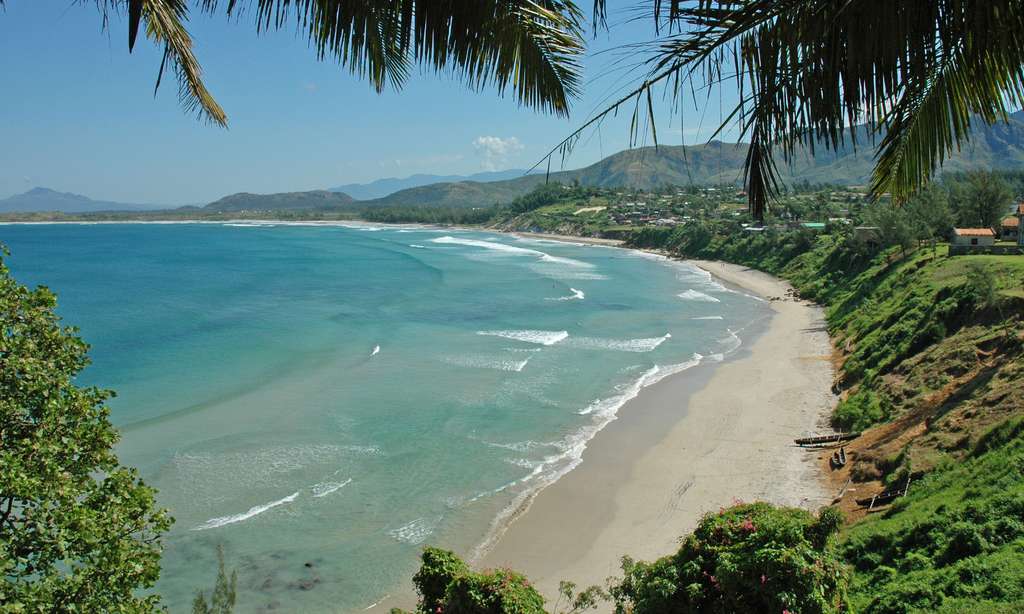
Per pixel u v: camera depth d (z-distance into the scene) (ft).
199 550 70.08
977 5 10.94
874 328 140.15
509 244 504.84
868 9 10.48
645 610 31.73
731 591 28.96
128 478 33.63
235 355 149.38
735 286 264.11
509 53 14.08
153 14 18.69
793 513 31.63
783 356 146.20
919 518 58.65
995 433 68.23
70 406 33.04
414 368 137.39
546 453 94.99
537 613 34.24
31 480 28.68
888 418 93.61
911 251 196.34
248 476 86.89
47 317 36.04
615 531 74.59
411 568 67.87
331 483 85.30
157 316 193.88
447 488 84.43
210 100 20.66
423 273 301.02
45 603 26.96
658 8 11.18
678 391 121.90
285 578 65.77
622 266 337.52
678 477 86.79
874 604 49.62
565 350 152.87
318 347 156.25
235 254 406.21
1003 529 51.24
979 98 13.79
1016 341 91.25
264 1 14.38
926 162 14.94
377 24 14.38
